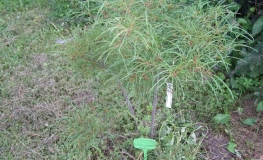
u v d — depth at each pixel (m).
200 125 2.74
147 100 2.81
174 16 1.95
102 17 2.01
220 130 2.72
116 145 2.58
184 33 1.78
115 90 2.94
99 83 3.04
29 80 3.16
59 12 3.89
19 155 2.58
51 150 2.59
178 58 1.84
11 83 3.13
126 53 1.78
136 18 1.65
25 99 2.99
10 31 3.74
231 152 2.56
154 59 1.73
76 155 2.49
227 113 2.81
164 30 1.87
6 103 2.96
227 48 1.86
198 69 1.70
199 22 1.85
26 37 3.64
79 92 3.03
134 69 1.81
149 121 2.67
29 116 2.85
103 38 1.95
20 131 2.74
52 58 3.38
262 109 2.75
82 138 2.19
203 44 1.71
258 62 2.78
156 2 1.85
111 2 1.77
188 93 2.89
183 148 2.45
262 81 2.90
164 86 2.08
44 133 2.72
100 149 2.55
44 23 3.86
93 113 2.80
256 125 2.73
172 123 2.54
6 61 3.36
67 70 3.22
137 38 1.64
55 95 3.04
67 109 2.89
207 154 2.54
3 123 2.80
